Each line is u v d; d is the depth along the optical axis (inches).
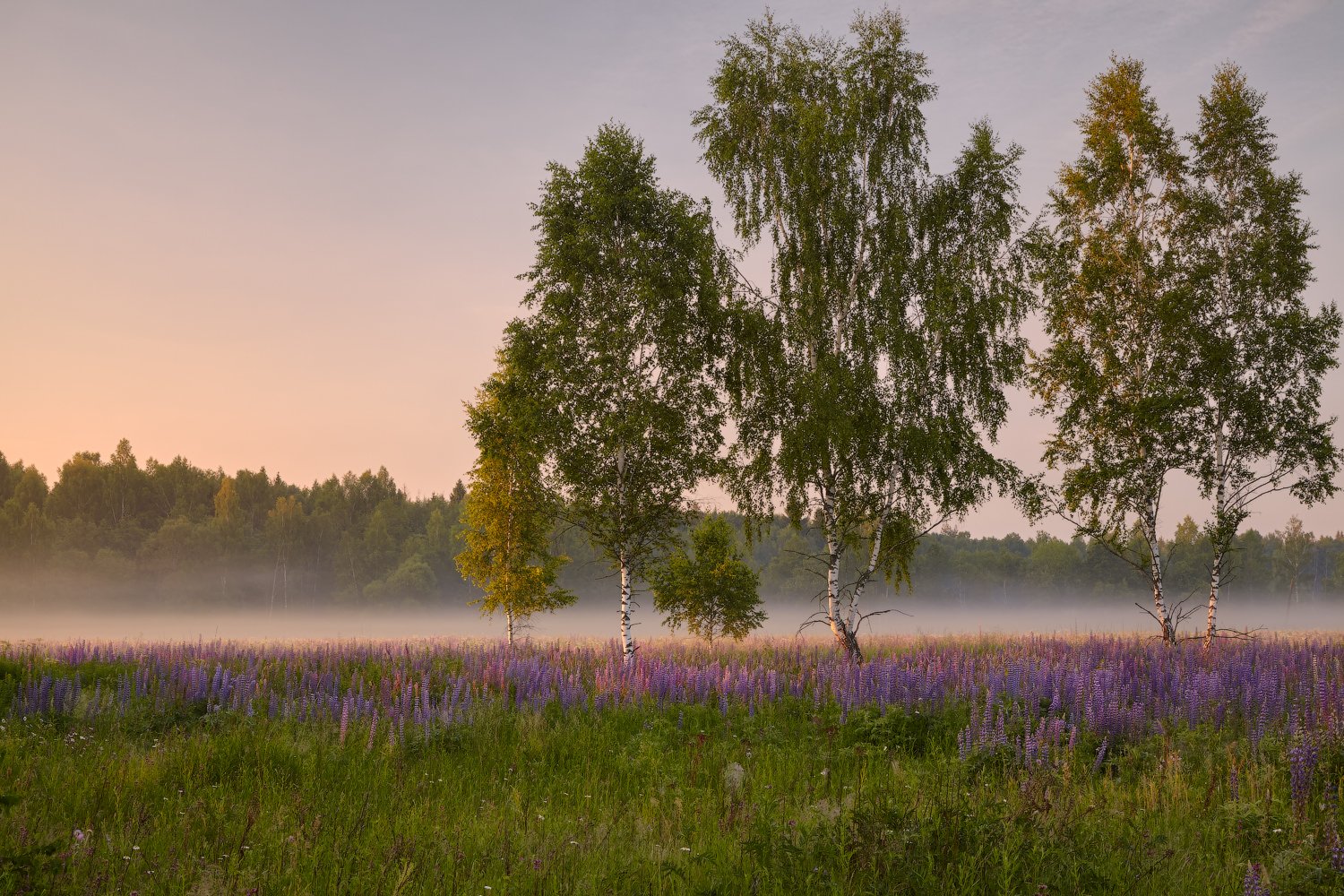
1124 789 321.7
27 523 6072.8
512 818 289.3
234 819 277.1
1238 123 980.6
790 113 927.7
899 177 920.3
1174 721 423.2
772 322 909.2
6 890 195.6
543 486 937.5
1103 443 985.5
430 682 630.5
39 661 654.5
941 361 895.7
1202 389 959.0
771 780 343.6
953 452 879.1
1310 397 936.3
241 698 518.0
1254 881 200.5
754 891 207.2
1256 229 977.5
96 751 397.4
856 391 871.1
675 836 266.5
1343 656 657.6
